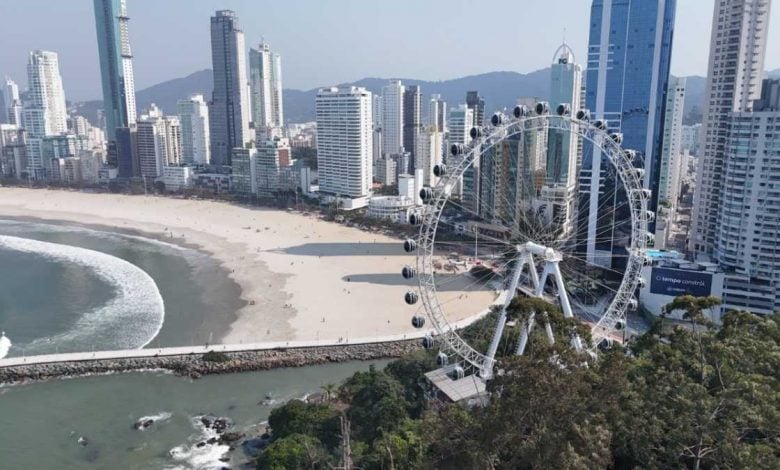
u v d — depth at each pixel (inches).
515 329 3983.8
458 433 1791.3
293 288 6865.2
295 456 2972.4
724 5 6481.3
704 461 1872.5
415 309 6063.0
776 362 2031.3
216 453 3577.8
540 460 1594.5
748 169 5196.9
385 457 2743.6
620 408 1859.0
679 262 5575.8
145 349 4872.0
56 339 5305.1
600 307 5728.3
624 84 6432.1
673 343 2146.9
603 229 6323.8
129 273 7539.4
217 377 4608.8
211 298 6501.0
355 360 4926.2
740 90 6432.1
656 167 6776.6
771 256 5152.6
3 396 4271.7
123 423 3929.6
